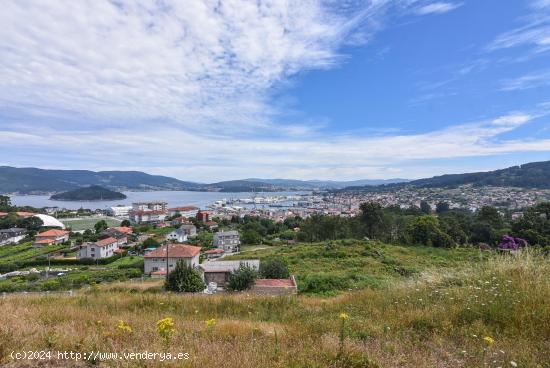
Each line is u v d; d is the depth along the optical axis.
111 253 60.66
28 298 11.27
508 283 6.91
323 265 30.88
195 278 20.23
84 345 4.50
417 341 5.00
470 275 9.12
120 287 21.03
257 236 74.19
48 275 43.16
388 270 27.08
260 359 4.11
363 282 18.59
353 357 4.22
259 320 8.27
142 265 49.16
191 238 79.06
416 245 46.62
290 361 4.08
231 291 19.36
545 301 5.55
